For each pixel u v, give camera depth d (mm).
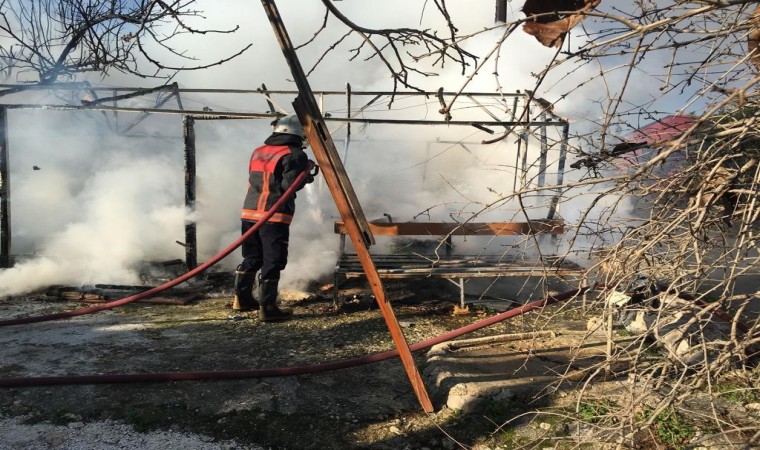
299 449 2756
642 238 2141
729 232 2174
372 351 4180
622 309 2211
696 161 1969
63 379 3344
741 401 2893
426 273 5258
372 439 2857
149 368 3703
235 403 3184
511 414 3029
